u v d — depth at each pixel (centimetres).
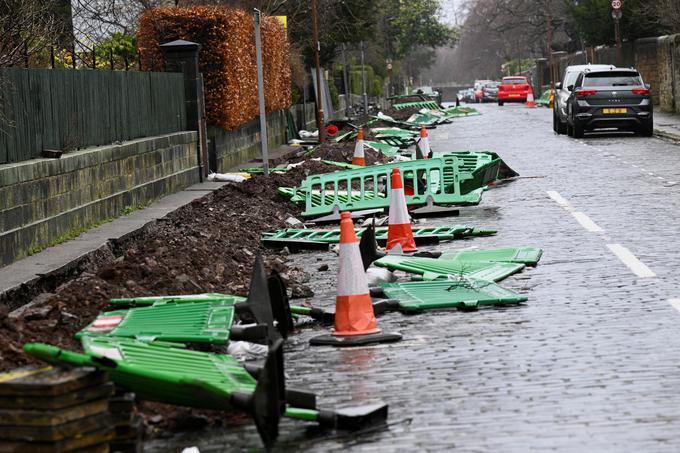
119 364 1023
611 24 8362
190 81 3491
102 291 1625
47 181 2088
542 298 1677
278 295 1458
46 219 2066
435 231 2392
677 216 2523
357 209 2788
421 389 1192
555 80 13225
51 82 2262
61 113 2323
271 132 5259
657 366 1236
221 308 1454
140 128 2959
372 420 1065
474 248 2177
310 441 1026
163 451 1007
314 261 2170
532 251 2055
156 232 2477
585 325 1471
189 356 1202
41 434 874
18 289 1636
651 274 1822
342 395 1187
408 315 1608
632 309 1559
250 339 1347
